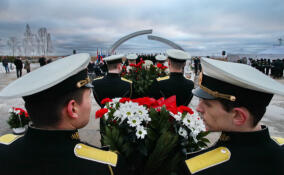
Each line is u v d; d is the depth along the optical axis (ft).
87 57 3.36
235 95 3.01
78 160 2.90
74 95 3.01
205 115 3.49
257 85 2.78
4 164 2.84
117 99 5.22
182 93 9.34
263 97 2.94
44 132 2.86
